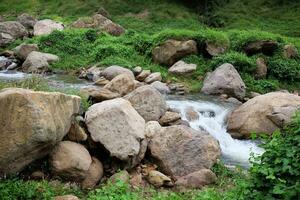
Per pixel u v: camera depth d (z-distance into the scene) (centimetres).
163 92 1480
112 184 732
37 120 650
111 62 1738
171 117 1010
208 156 856
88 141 812
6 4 3828
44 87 988
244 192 514
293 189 471
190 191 765
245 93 1525
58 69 1795
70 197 660
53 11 3575
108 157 816
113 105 817
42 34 2391
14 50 2022
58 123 711
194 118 1177
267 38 1817
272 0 3500
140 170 822
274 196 495
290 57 1884
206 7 3384
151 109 981
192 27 3088
